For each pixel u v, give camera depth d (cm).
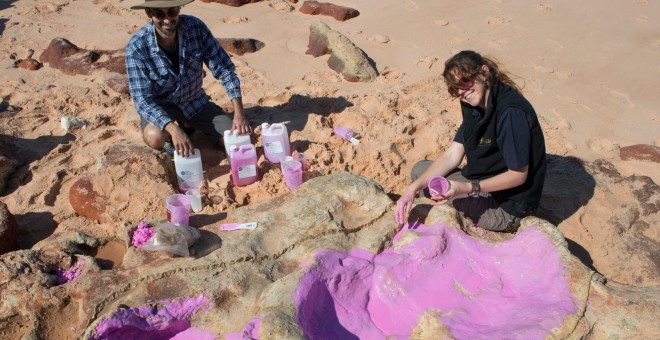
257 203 410
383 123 541
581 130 545
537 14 790
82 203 441
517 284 353
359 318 337
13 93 620
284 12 835
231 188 470
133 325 317
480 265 366
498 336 311
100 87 631
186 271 350
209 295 335
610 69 651
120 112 582
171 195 410
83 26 799
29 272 350
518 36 732
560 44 709
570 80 633
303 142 516
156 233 357
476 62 337
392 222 387
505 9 811
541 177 373
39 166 500
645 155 495
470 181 365
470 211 393
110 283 340
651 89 611
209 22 799
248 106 590
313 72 659
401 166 493
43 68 690
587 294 331
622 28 741
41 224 441
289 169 450
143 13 843
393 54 698
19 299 336
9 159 491
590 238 418
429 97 591
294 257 364
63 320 336
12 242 406
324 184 409
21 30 784
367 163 492
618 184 459
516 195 378
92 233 427
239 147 458
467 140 375
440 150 508
